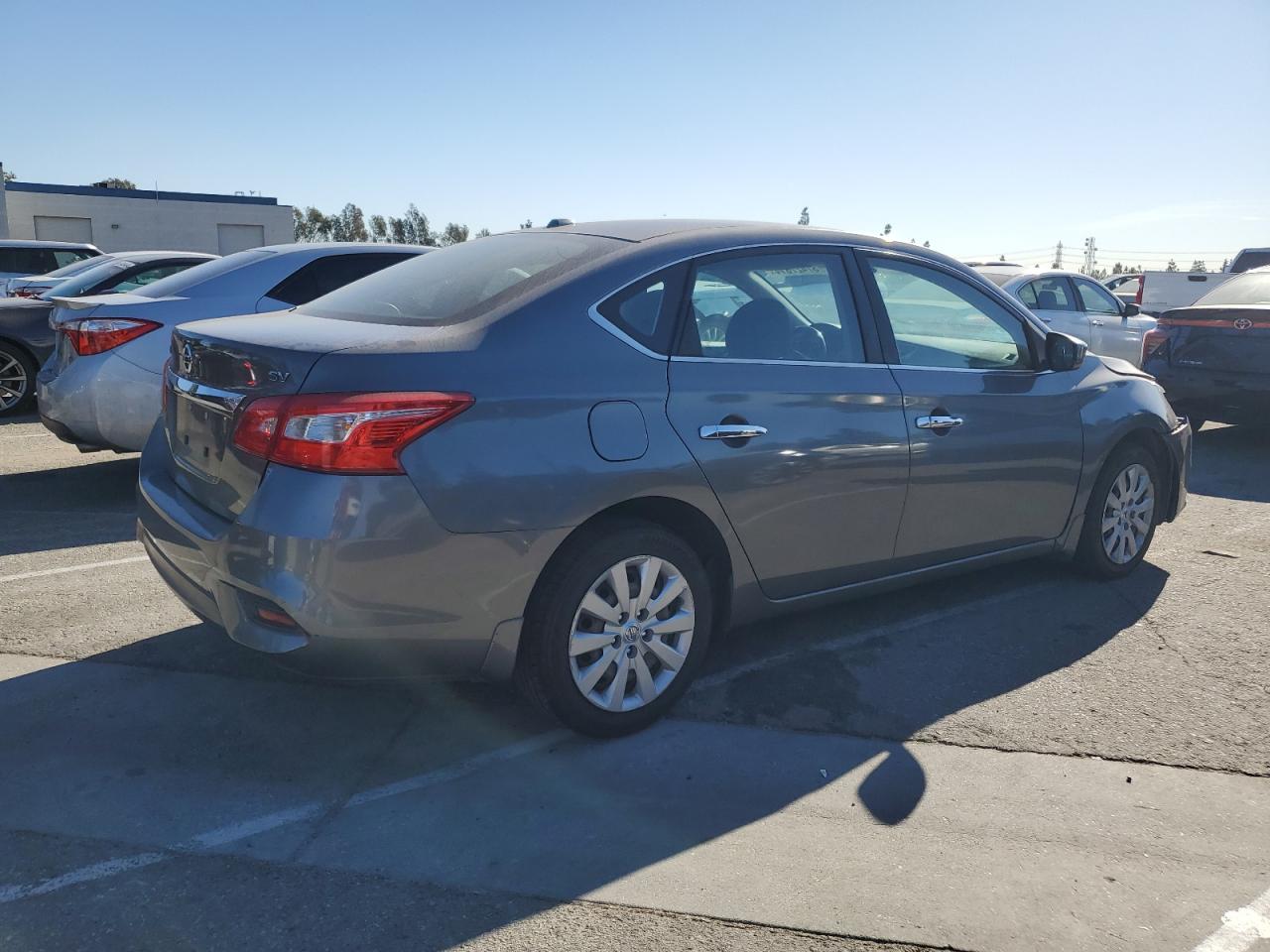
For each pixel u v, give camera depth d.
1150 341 8.38
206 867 2.54
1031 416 4.23
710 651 3.96
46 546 5.16
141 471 3.52
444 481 2.72
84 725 3.26
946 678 3.73
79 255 16.78
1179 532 5.85
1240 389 7.74
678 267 3.33
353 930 2.32
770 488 3.37
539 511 2.86
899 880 2.55
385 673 2.83
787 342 3.53
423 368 2.76
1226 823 2.82
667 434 3.11
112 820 2.73
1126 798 2.94
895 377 3.77
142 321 5.79
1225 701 3.57
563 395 2.93
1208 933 2.37
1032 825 2.80
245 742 3.18
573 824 2.77
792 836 2.73
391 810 2.82
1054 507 4.43
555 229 3.82
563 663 3.04
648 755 3.15
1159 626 4.27
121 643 3.91
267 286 6.21
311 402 2.66
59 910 2.36
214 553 2.84
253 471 2.77
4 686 3.51
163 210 40.66
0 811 2.76
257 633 2.78
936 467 3.86
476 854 2.62
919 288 4.00
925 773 3.07
